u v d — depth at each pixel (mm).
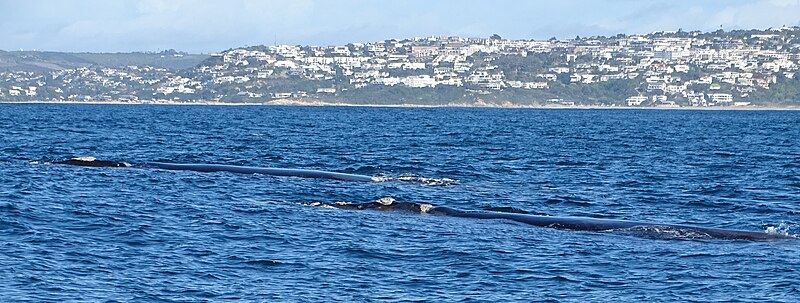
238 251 28344
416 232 31703
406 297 23797
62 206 35312
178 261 26938
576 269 26828
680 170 57812
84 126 110375
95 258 26969
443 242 30078
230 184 43625
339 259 27594
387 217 34531
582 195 44031
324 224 32875
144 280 24828
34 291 23500
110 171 47750
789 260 28188
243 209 35938
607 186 48062
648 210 39406
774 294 24328
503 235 31469
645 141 92500
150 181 44125
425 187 45250
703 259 28188
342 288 24516
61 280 24547
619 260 27984
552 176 53281
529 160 64562
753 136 107062
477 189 45500
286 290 24234
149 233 30625
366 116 186500
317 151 71562
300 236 30656
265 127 118312
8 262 26000
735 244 30547
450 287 24812
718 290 24719
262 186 43219
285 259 27453
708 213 38719
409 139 90688
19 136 83625
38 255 27000
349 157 65625
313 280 25234
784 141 95562
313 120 153500
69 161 51000
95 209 34938
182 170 48844
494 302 23500
